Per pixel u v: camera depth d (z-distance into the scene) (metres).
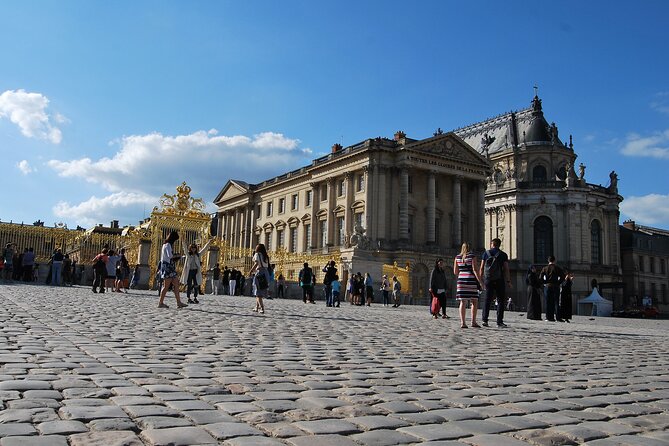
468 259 18.27
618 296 97.38
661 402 6.79
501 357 10.62
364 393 6.53
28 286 31.45
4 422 4.66
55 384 6.18
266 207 111.06
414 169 85.38
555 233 96.06
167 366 7.75
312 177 95.88
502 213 100.44
